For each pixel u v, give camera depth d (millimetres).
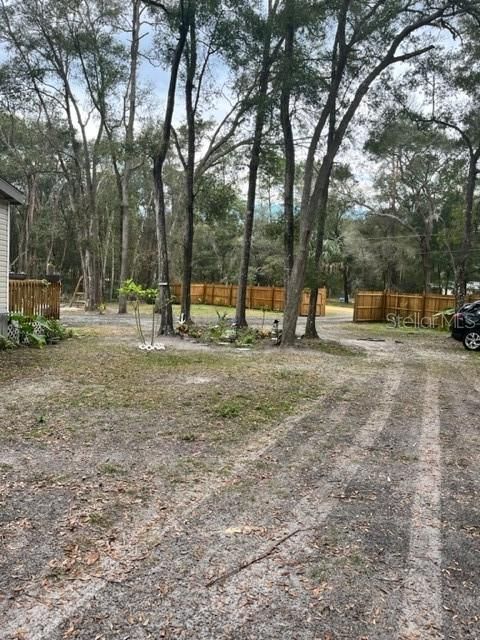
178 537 2664
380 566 2443
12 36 18547
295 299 11766
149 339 11992
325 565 2434
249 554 2514
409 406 6266
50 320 11875
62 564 2359
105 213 35469
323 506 3139
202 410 5512
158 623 1968
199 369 8211
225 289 30219
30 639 1858
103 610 2035
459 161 21953
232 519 2906
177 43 12055
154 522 2830
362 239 33375
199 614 2031
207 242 37094
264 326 17469
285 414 5566
